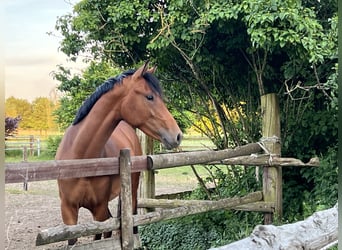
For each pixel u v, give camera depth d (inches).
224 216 169.5
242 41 169.3
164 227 173.8
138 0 173.5
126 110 110.0
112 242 89.7
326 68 162.6
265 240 55.2
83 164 81.4
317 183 167.6
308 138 177.9
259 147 156.3
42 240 72.3
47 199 304.3
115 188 113.5
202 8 160.4
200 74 186.2
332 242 74.0
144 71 110.7
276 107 155.7
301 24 142.4
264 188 154.8
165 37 167.0
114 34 184.1
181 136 112.3
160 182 355.3
